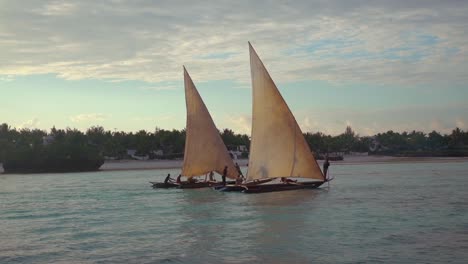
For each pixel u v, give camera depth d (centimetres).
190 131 5450
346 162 16025
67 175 11112
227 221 3145
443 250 2180
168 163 15275
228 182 5388
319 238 2500
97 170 13362
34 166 12669
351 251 2198
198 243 2470
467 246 2247
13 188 6844
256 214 3397
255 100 4578
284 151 4516
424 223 2884
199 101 5403
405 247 2250
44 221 3459
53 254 2319
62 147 12962
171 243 2498
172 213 3650
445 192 4744
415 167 11275
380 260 2036
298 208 3634
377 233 2598
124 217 3534
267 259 2095
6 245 2559
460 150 19512
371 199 4166
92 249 2414
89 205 4419
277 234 2636
